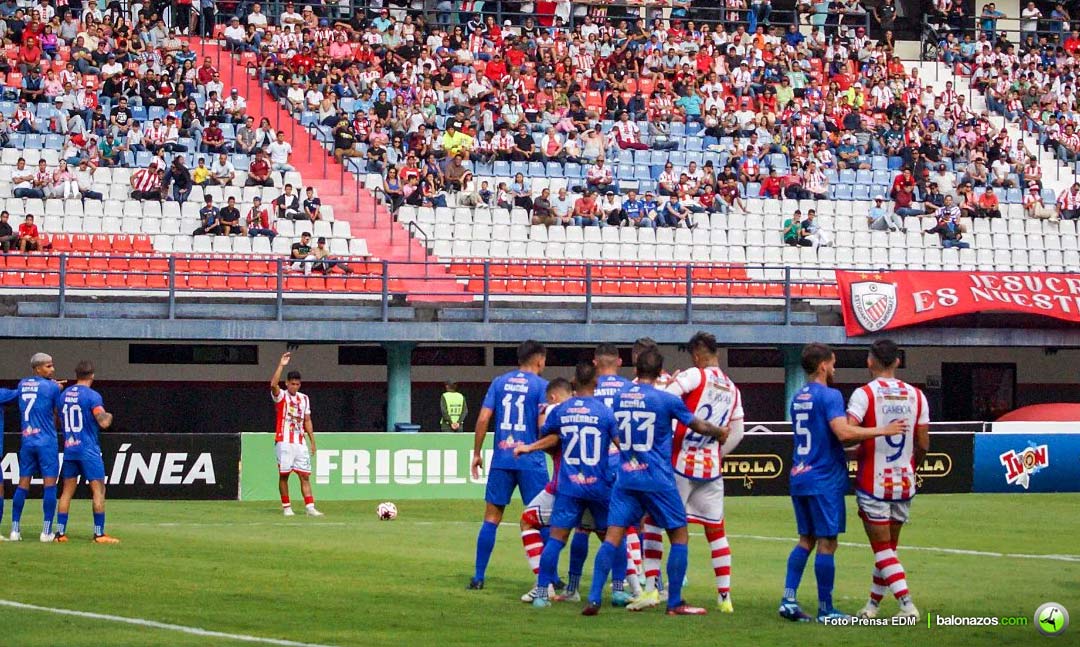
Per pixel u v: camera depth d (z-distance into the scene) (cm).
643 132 4459
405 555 1767
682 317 3581
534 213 3950
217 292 3475
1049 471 2947
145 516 2284
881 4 5584
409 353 3425
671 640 1184
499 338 3422
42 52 4209
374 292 3497
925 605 1394
